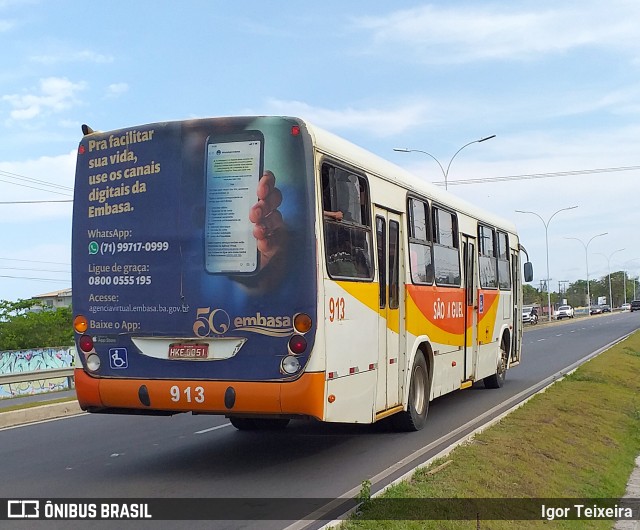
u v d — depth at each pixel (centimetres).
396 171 1054
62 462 949
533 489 849
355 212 890
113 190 851
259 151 799
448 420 1259
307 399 766
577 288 18500
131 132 847
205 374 797
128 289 834
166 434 1163
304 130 791
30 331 4588
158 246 824
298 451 994
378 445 1029
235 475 851
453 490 746
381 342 959
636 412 1569
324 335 783
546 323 7569
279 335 776
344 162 866
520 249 1984
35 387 2159
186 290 809
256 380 779
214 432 1164
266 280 783
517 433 1074
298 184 783
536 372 2208
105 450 1033
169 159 828
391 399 1002
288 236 781
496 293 1650
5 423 1341
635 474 1108
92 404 846
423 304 1135
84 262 857
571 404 1433
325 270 795
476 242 1491
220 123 814
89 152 869
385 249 988
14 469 906
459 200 1398
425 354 1173
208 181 811
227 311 793
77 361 857
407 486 733
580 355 2928
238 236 796
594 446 1165
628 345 3319
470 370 1431
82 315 854
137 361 826
